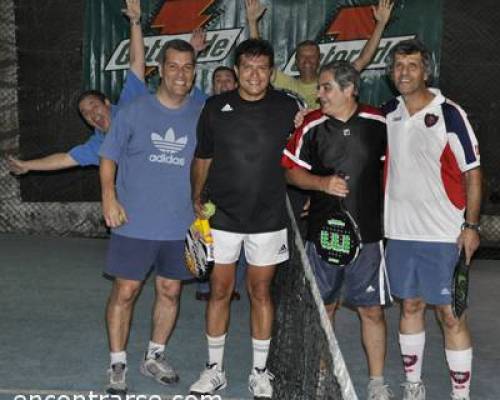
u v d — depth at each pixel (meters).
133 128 4.61
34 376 5.09
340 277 4.59
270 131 4.49
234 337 5.96
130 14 5.42
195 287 7.26
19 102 8.92
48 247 8.62
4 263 7.91
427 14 8.62
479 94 8.73
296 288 4.16
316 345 3.29
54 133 8.95
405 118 4.41
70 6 8.80
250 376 4.85
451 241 4.41
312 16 8.70
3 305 6.59
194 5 8.73
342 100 4.36
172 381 5.06
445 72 8.73
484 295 7.33
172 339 5.89
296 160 4.48
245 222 4.59
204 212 4.50
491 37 8.69
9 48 8.86
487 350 5.86
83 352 5.56
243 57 4.37
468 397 4.66
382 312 4.69
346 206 4.45
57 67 8.88
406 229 4.48
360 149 4.41
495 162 8.75
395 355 5.71
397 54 4.32
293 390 3.94
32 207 9.14
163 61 4.55
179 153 4.67
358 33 8.69
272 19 8.73
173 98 4.61
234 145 4.49
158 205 4.70
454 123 4.32
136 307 6.62
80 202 9.13
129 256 4.73
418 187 4.41
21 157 8.99
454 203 4.39
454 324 4.54
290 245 5.12
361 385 5.15
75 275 7.55
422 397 4.74
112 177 4.64
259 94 4.43
